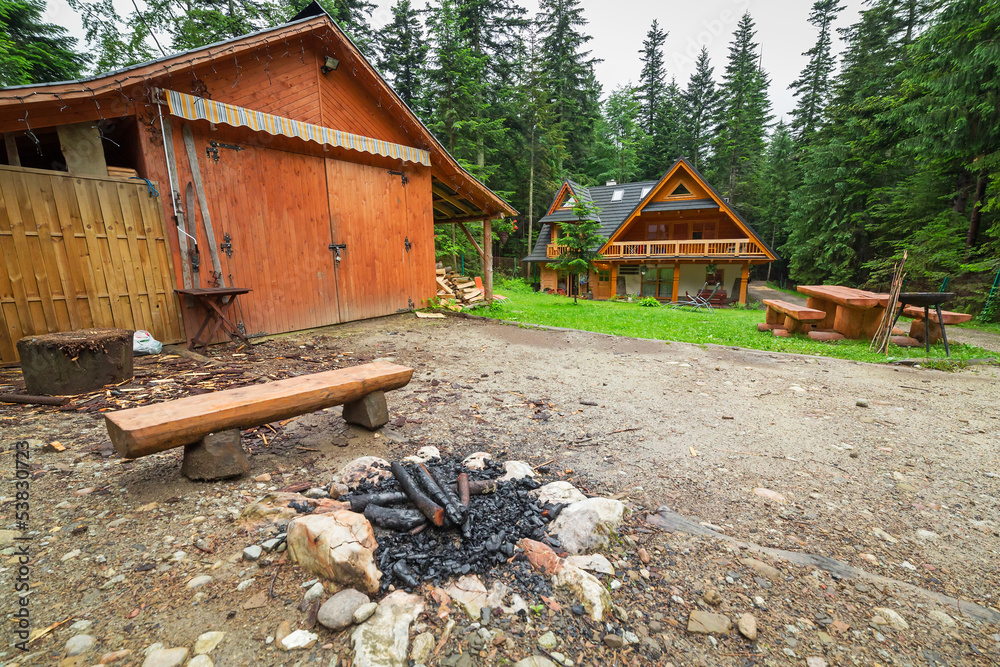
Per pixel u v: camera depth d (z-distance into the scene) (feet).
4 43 42.29
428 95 77.46
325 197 24.61
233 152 20.43
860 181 73.41
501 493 7.89
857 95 77.36
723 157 121.70
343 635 4.86
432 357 19.77
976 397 15.37
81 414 11.10
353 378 9.93
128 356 13.53
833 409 13.98
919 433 12.02
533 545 6.39
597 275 86.33
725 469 9.71
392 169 28.58
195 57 17.93
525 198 106.32
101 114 16.25
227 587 5.53
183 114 18.01
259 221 21.62
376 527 6.79
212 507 7.34
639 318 38.42
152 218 17.93
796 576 6.29
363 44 75.41
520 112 94.58
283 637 4.79
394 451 9.95
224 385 13.84
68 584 5.48
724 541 7.02
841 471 9.73
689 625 5.29
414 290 30.91
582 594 5.55
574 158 115.85
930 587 6.21
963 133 41.86
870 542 7.21
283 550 6.25
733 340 26.71
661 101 137.39
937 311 22.53
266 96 20.99
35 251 15.15
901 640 5.23
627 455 10.31
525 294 75.51
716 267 77.41
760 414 13.44
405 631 4.81
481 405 13.52
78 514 6.99
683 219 79.87
